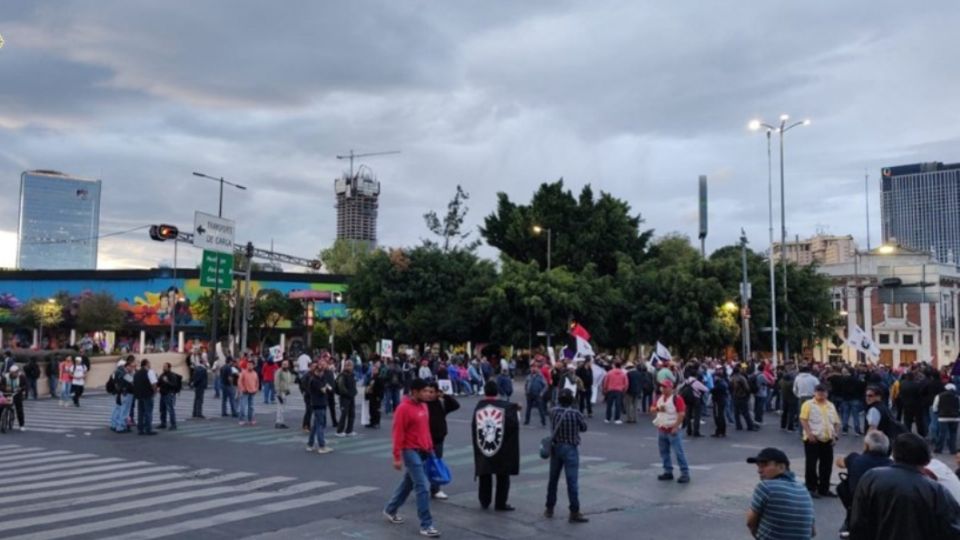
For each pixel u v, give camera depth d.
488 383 10.72
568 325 51.34
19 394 20.97
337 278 75.56
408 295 55.38
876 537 5.30
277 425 21.25
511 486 12.48
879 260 82.19
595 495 11.84
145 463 14.84
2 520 9.95
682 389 21.14
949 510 5.22
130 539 8.95
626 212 64.12
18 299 77.25
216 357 37.94
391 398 25.53
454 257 58.03
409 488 9.81
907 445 5.40
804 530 5.80
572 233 62.22
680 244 69.50
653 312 51.84
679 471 14.20
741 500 11.61
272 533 9.20
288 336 69.75
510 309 52.00
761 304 53.28
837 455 17.45
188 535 9.14
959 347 81.00
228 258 34.09
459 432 20.56
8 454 16.08
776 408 28.81
